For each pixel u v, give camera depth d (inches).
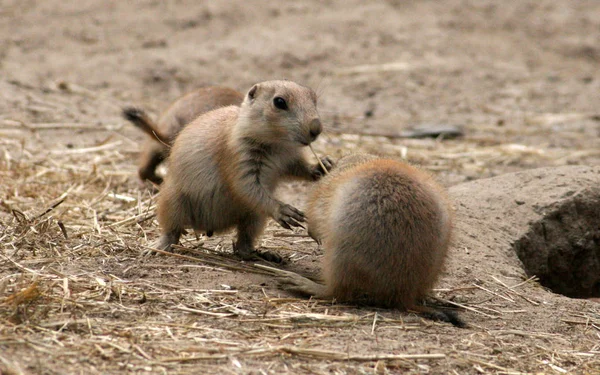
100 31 1133.7
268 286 401.1
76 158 676.1
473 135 877.2
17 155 661.9
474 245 495.8
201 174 441.4
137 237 476.4
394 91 1030.4
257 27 1186.0
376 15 1264.8
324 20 1226.6
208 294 379.6
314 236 408.8
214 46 1107.9
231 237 500.4
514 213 547.5
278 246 481.1
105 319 340.8
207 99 611.8
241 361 311.7
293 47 1127.0
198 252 448.5
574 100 1035.9
